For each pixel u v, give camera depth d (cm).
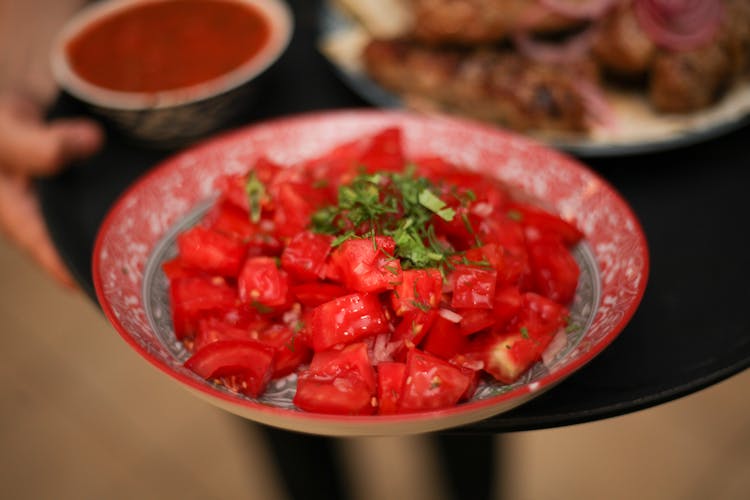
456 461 63
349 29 69
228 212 46
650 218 53
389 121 53
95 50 63
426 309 40
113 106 58
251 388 40
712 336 45
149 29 65
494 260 41
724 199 54
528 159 50
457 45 65
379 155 48
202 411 88
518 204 48
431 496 75
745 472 77
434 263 41
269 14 65
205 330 42
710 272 49
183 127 60
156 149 62
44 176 60
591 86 62
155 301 45
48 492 81
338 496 67
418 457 77
